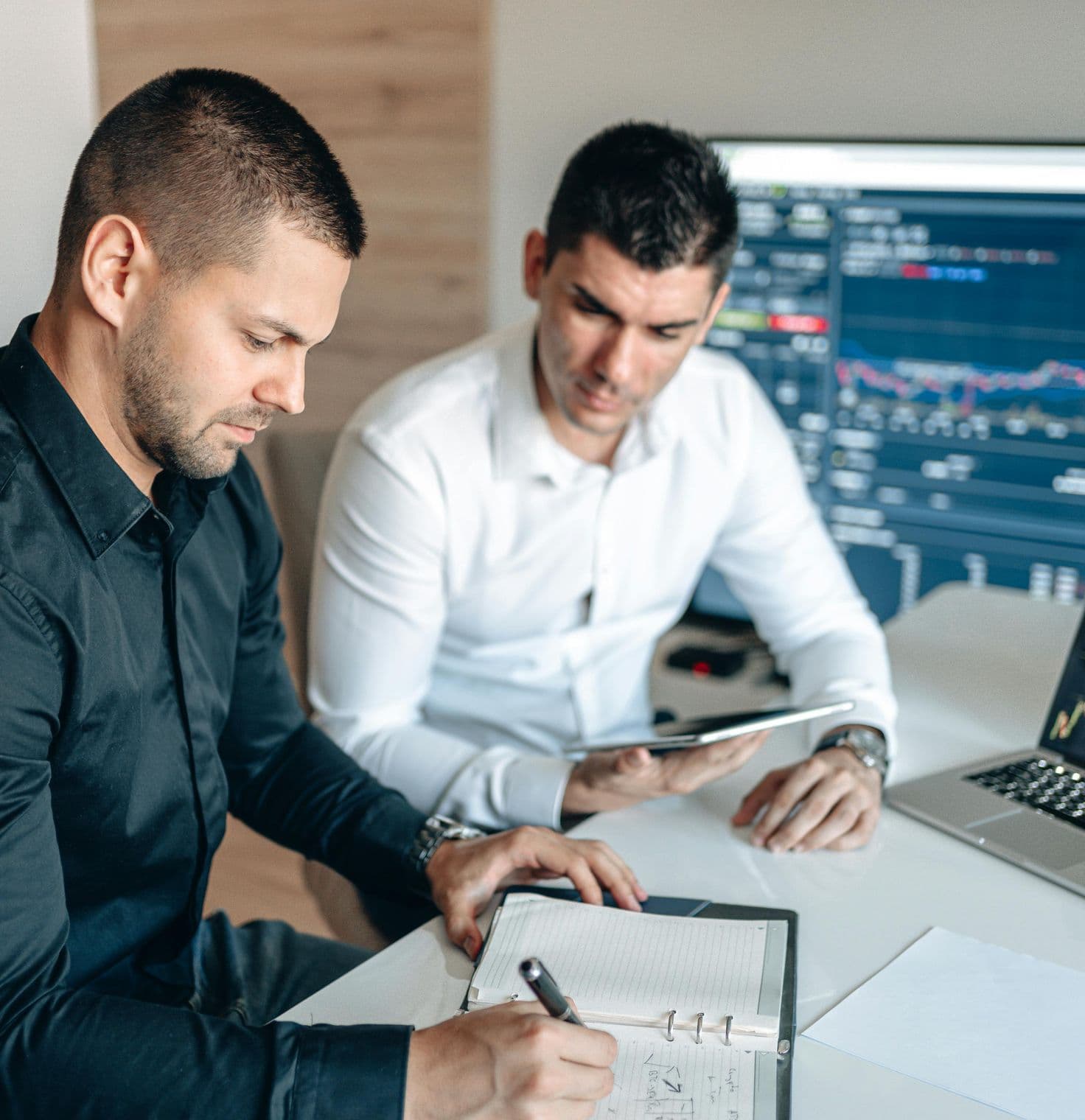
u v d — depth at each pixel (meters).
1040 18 1.93
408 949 1.11
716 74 2.19
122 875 1.11
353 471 1.58
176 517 1.08
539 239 1.59
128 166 0.92
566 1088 0.84
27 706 0.92
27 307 1.29
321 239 0.94
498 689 1.75
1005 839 1.27
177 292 0.93
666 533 1.74
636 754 1.30
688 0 2.18
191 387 0.95
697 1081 0.90
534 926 1.10
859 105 2.09
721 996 0.99
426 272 2.77
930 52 2.02
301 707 1.66
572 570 1.68
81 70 1.32
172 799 1.12
